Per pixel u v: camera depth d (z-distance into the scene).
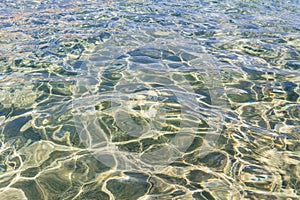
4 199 2.30
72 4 7.23
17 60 4.44
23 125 3.12
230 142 2.94
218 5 7.51
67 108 3.39
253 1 7.95
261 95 3.72
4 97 3.56
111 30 5.66
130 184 2.45
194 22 6.23
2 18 6.14
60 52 4.74
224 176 2.54
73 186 2.43
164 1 7.71
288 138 3.00
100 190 2.39
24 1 7.43
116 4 7.29
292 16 6.79
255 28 5.99
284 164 2.68
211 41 5.29
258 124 3.21
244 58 4.68
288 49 5.04
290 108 3.47
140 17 6.42
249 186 2.44
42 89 3.74
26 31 5.52
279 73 4.25
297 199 2.32
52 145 2.87
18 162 2.67
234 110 3.43
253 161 2.71
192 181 2.48
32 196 2.34
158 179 2.50
